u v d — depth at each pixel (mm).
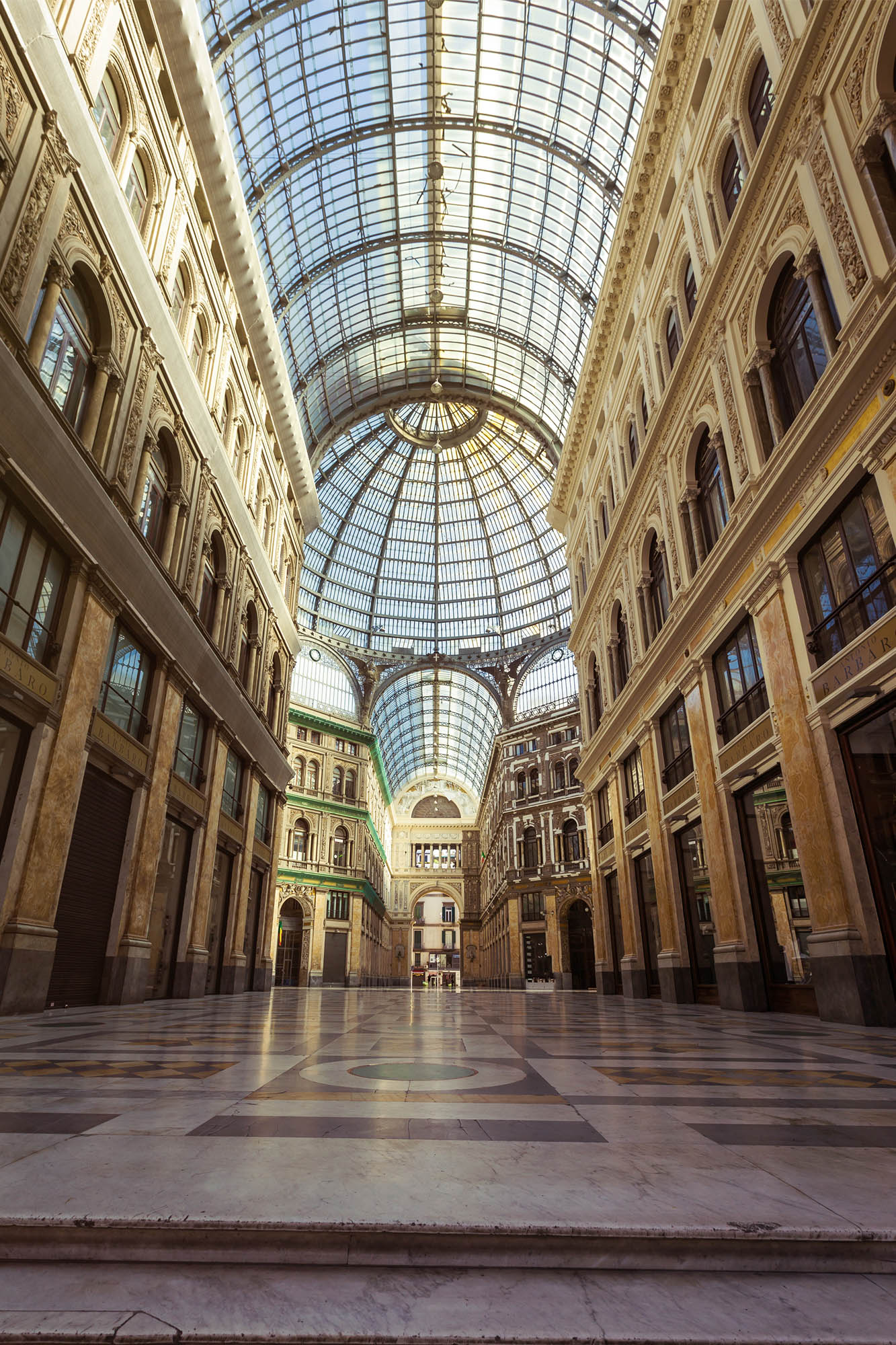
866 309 8805
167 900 15781
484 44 27344
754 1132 2992
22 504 10047
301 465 28828
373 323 41250
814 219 10133
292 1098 3666
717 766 13766
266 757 23734
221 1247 1881
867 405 8969
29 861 10023
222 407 19875
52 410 10000
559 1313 1646
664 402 16219
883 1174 2391
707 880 15000
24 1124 2994
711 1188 2217
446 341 44250
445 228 36062
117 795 13188
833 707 9773
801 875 11047
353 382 44500
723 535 12625
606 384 23344
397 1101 3627
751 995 12336
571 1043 6824
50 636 10859
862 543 9414
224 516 19391
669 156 16797
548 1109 3455
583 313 34500
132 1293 1708
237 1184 2199
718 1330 1581
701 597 13961
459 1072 4719
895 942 8742
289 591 29219
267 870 24875
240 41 23547
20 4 9867
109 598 12258
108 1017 9500
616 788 21844
